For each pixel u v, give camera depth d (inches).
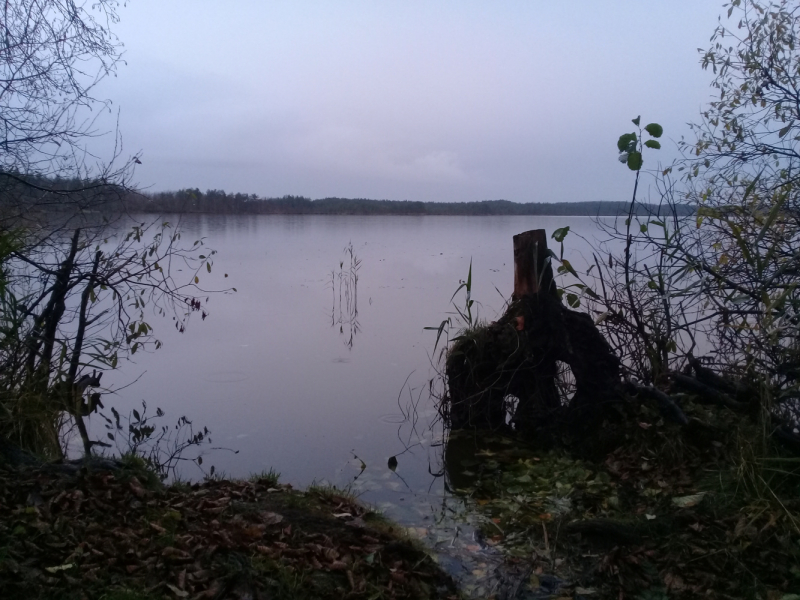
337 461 241.4
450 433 267.9
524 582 154.0
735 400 220.2
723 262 222.5
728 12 256.1
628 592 147.1
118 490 164.9
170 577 132.8
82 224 299.3
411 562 157.6
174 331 458.3
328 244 1166.3
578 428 242.4
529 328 255.1
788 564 146.1
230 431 270.1
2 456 174.4
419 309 537.3
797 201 214.1
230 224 1855.3
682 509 172.6
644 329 255.0
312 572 143.4
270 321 500.7
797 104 229.1
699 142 266.8
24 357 241.0
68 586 124.9
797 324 170.6
